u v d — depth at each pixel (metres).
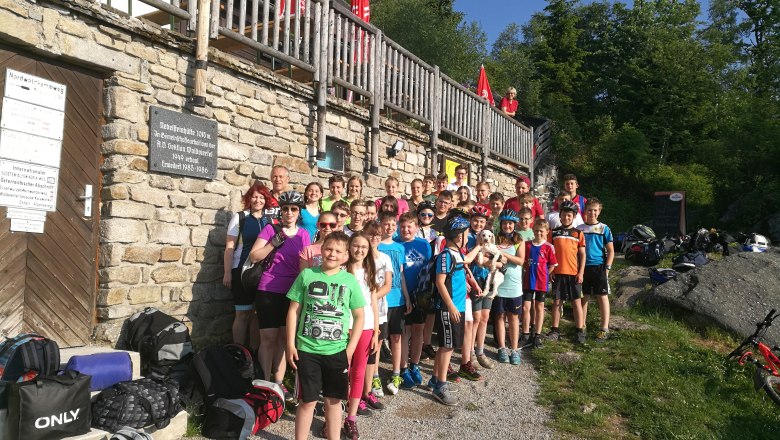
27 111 4.32
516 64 28.70
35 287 4.36
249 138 6.05
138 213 4.91
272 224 4.80
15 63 4.25
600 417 4.96
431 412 5.04
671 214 14.48
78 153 4.65
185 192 5.34
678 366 6.28
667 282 8.62
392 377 5.43
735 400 5.79
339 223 5.42
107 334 4.64
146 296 4.96
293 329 3.79
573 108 28.11
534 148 17.66
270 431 4.35
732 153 18.16
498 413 5.07
